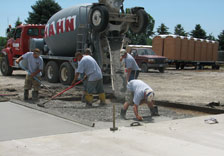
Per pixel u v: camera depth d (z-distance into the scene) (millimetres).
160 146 4004
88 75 7379
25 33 14734
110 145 4008
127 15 10492
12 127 4965
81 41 10953
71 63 11117
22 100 8078
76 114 6320
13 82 12648
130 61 8125
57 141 4160
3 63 16172
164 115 6473
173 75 18438
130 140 4250
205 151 3836
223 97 9445
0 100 7527
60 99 8539
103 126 5215
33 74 7922
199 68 29297
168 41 25391
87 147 3912
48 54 13414
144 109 7164
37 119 5582
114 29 10406
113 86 8953
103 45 10609
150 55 20359
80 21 10875
